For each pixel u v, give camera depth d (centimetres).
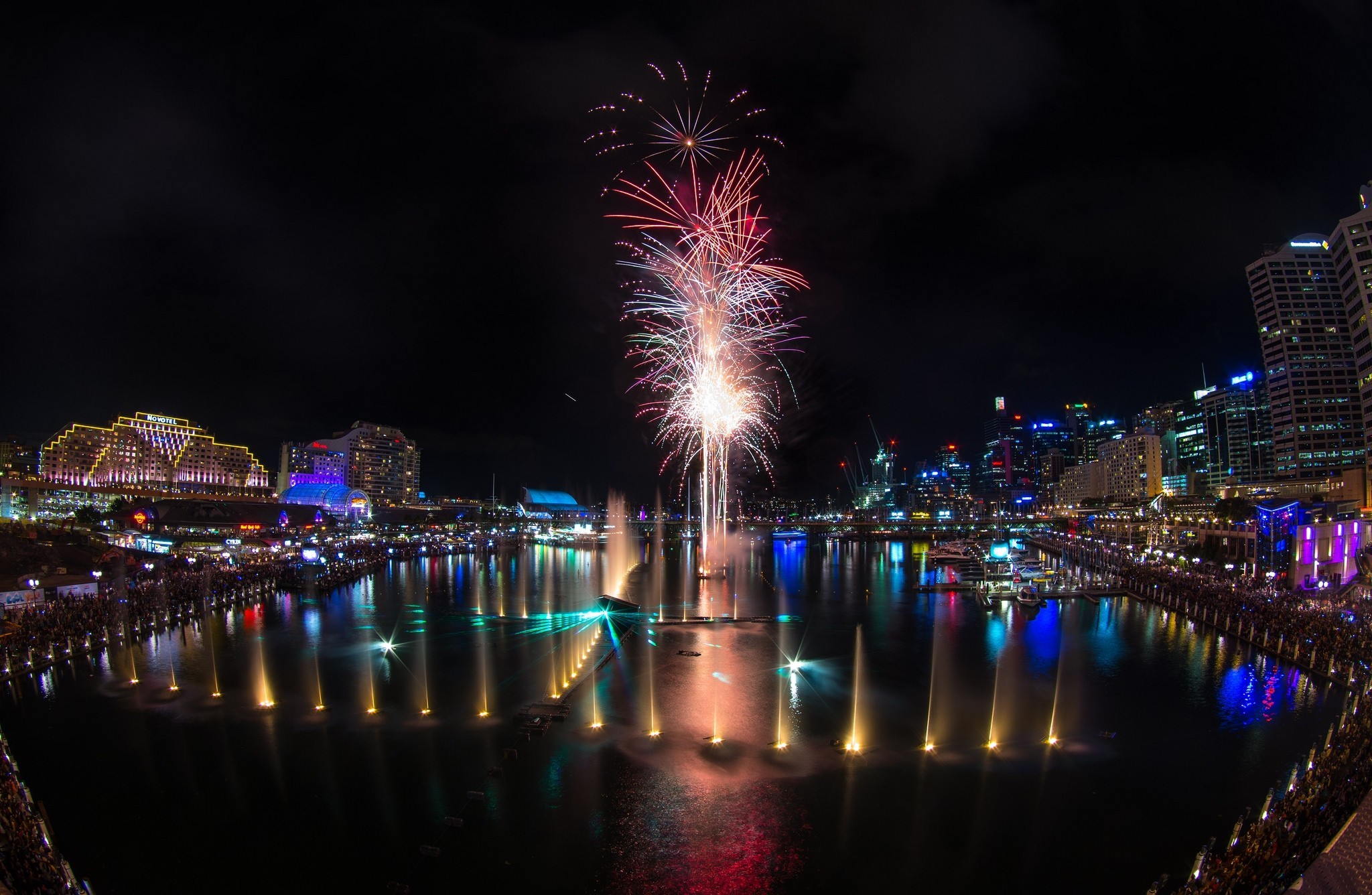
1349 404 18650
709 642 6388
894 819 2947
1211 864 2362
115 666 5400
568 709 4212
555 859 2669
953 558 14675
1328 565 8300
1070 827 2891
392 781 3309
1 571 8469
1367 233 12988
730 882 2531
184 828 2914
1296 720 4106
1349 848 2169
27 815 2509
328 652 5900
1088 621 7469
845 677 5081
